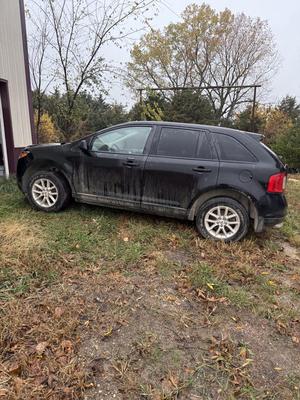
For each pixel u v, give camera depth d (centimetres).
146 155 437
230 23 3069
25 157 495
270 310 291
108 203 466
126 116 2412
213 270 350
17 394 189
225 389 205
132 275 332
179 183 422
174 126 439
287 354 240
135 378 207
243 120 3228
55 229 421
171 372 214
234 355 234
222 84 3234
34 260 335
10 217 453
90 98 1257
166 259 367
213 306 291
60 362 215
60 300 279
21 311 258
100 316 264
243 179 400
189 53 3108
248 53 3145
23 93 873
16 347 224
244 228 416
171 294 304
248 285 332
